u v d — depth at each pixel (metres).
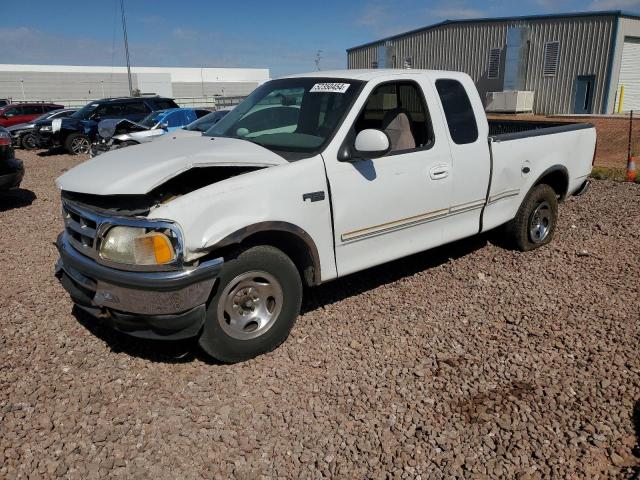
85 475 2.82
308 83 4.72
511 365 3.79
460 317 4.53
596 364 3.79
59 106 27.56
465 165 4.95
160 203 3.51
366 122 4.63
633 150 17.72
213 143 4.18
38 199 9.80
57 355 3.95
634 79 30.45
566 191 6.36
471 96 5.13
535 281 5.26
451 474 2.82
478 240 6.45
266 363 3.84
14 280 5.48
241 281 3.68
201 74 69.81
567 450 2.97
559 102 30.86
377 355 3.94
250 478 2.80
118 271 3.42
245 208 3.60
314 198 3.92
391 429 3.16
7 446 3.02
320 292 5.04
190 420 3.24
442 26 35.72
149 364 3.83
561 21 29.92
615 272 5.48
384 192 4.35
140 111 19.89
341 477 2.81
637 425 3.17
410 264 5.74
